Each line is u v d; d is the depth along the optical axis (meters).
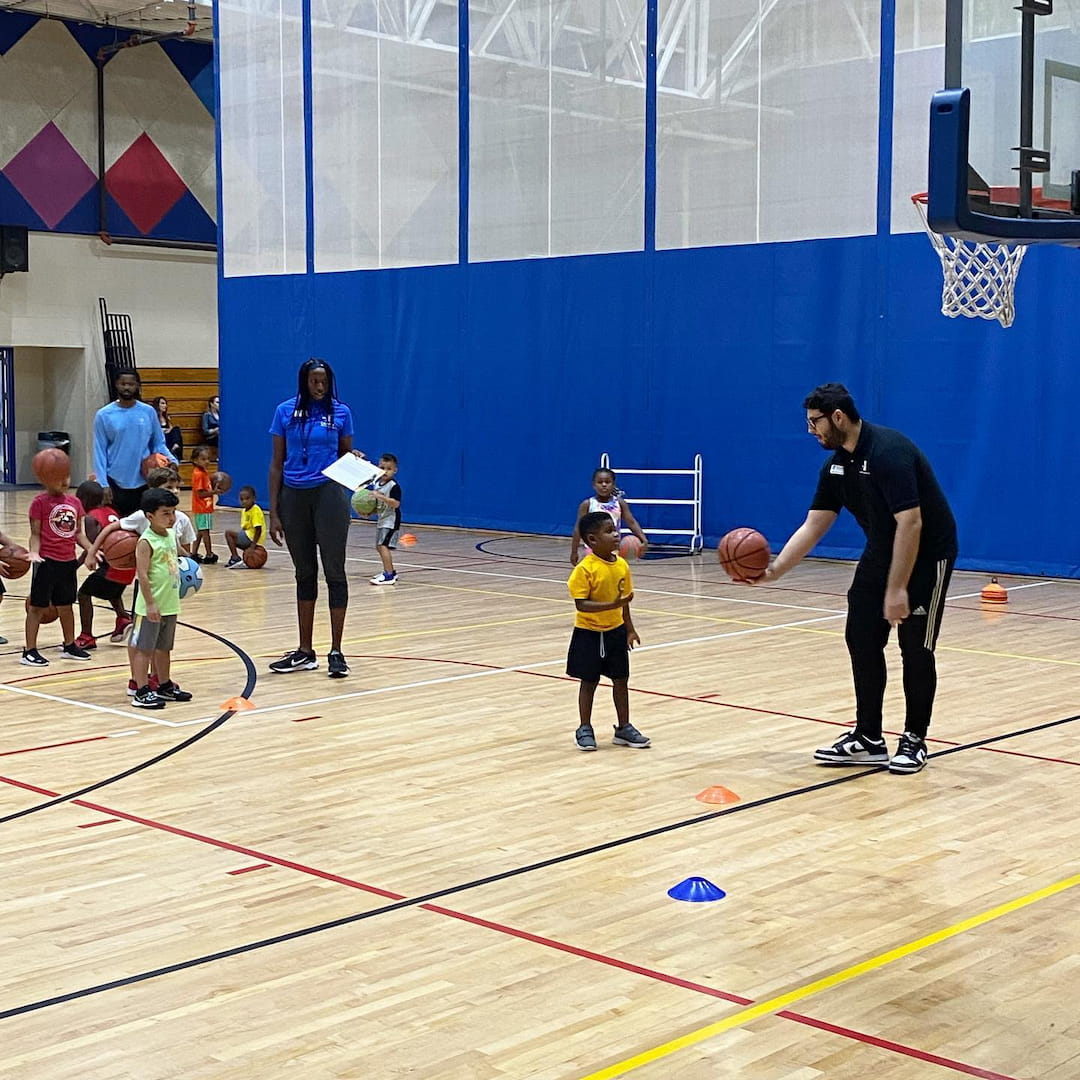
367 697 7.72
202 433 25.95
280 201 19.20
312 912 4.41
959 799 5.70
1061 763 6.28
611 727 6.98
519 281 16.73
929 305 13.57
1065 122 3.96
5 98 23.72
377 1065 3.36
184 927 4.28
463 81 17.05
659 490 15.75
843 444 6.00
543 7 16.27
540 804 5.63
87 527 9.38
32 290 24.31
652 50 15.38
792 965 3.97
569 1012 3.65
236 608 11.20
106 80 24.83
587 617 6.52
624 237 15.79
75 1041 3.49
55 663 8.75
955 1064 3.35
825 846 5.08
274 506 8.38
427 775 6.08
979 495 13.42
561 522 16.61
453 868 4.84
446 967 3.96
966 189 3.49
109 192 24.98
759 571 6.21
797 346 14.51
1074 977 3.89
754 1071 3.31
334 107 18.45
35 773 6.12
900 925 4.29
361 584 12.75
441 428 17.70
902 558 5.80
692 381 15.34
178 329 26.12
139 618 7.41
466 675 8.36
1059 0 4.00
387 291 18.11
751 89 14.65
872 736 6.22
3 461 25.88
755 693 7.81
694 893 4.53
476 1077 3.29
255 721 7.12
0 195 23.75
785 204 14.50
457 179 17.23
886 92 13.69
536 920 4.33
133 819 5.43
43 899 4.53
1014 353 13.10
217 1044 3.47
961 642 9.55
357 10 18.05
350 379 18.62
